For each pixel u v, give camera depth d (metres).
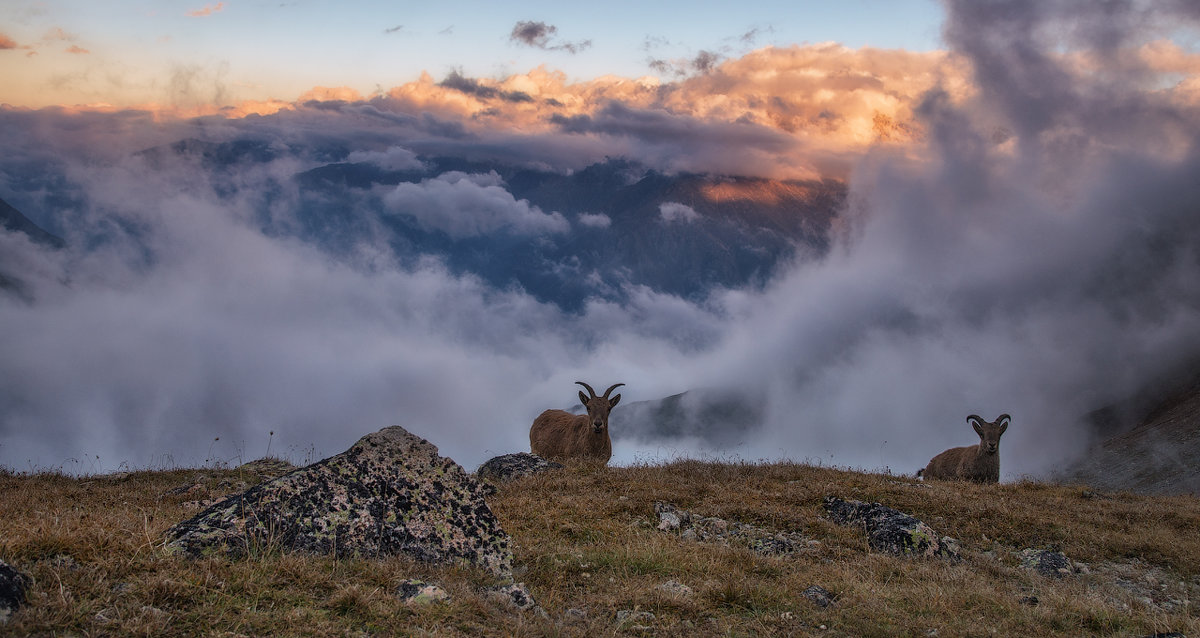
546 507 11.89
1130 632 7.70
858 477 16.27
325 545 7.31
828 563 10.04
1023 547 12.05
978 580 9.44
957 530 12.56
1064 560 11.20
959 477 22.20
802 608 7.70
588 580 8.23
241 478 15.18
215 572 6.29
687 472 15.83
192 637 5.29
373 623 5.89
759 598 7.76
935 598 8.30
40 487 13.54
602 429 18.86
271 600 6.05
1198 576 11.08
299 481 7.73
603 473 15.18
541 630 6.31
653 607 7.30
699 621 7.09
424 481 8.36
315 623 5.72
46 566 5.93
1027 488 17.45
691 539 10.59
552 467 16.19
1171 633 7.54
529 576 8.09
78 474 16.19
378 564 7.11
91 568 6.00
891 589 8.77
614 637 6.42
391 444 8.55
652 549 9.37
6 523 7.43
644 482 14.13
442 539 7.96
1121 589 10.16
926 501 13.80
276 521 7.34
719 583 8.14
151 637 5.18
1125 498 17.33
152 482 14.74
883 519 11.55
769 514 12.18
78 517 8.38
